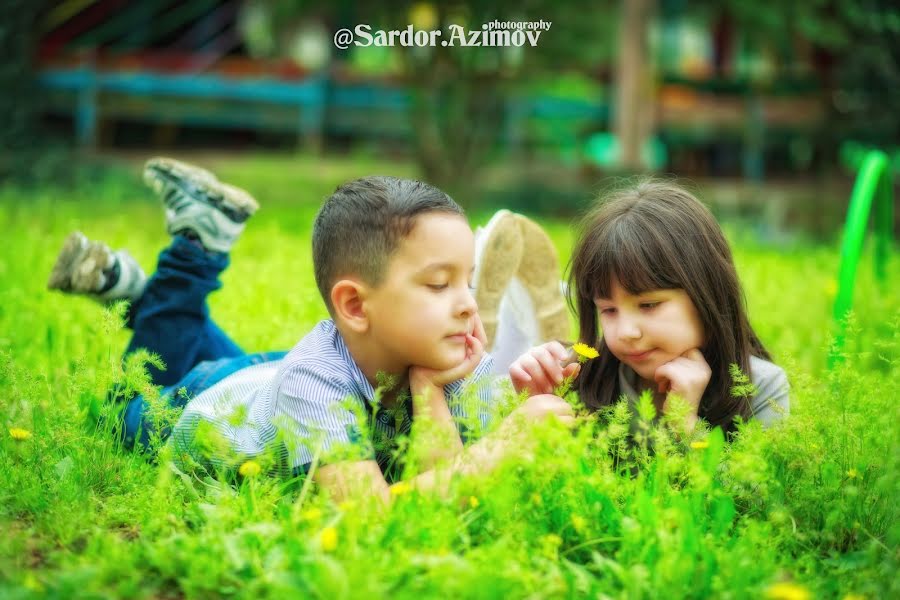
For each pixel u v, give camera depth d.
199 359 3.34
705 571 1.92
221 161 14.12
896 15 12.54
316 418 2.34
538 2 12.37
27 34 12.88
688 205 2.75
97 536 2.01
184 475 2.34
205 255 3.27
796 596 1.66
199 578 1.84
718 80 14.11
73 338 3.70
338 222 2.40
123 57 13.77
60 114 14.74
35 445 2.46
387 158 16.11
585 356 2.51
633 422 2.84
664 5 14.47
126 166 12.72
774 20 12.51
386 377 2.40
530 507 2.07
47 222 7.72
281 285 4.76
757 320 4.87
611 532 2.12
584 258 2.73
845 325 3.01
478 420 2.21
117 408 2.63
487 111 13.11
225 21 15.60
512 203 13.16
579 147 15.91
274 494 2.22
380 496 2.13
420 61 12.66
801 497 2.30
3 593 1.73
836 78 13.40
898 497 2.27
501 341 3.47
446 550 1.92
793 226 12.72
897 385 2.63
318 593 1.71
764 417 2.80
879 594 1.97
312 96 14.21
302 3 12.83
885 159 3.90
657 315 2.62
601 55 13.10
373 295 2.36
